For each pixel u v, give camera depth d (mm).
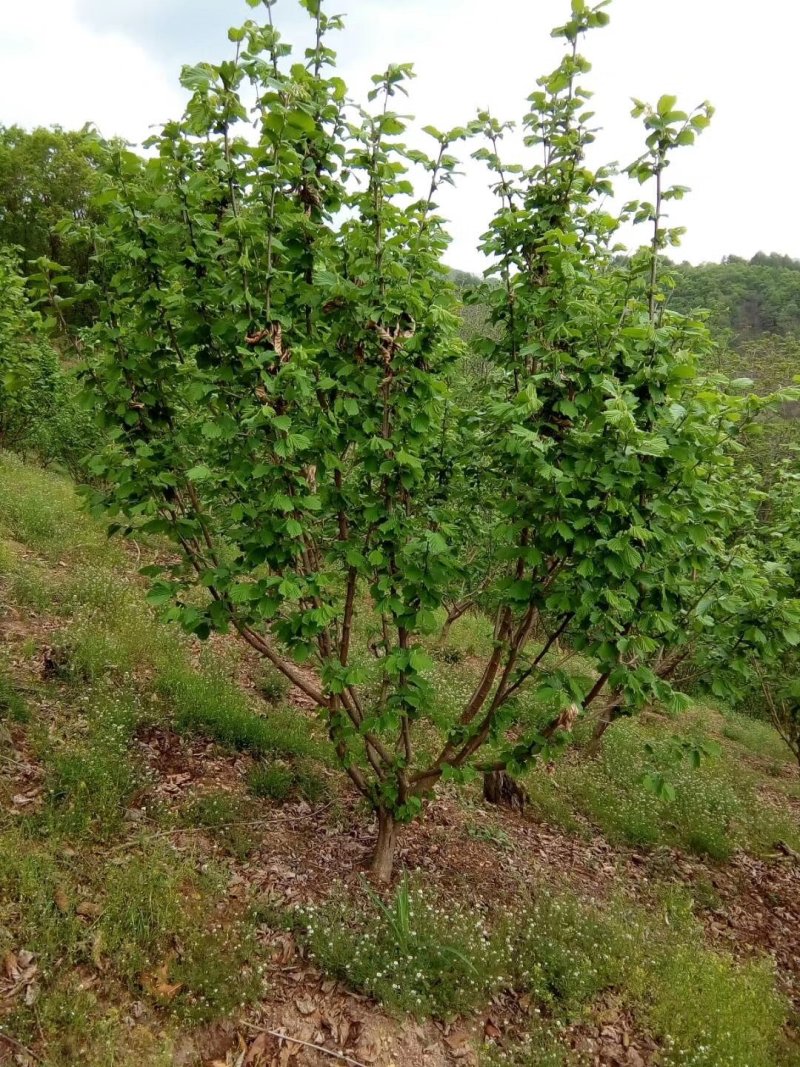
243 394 2992
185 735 4551
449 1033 3100
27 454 11188
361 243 3080
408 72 2953
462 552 4953
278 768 4523
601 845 5262
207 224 3008
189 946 2982
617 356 3152
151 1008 2709
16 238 25000
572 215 3436
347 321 3205
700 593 3832
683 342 3596
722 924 4719
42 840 3162
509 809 5348
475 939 3570
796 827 6766
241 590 2898
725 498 4430
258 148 2787
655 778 3525
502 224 3375
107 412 3289
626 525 3105
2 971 2568
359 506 3361
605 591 2938
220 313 3066
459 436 4094
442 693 6609
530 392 2793
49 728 3934
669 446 3018
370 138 2953
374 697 5598
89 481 10156
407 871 4035
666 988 3609
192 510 3457
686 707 3105
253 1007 2896
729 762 8203
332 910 3445
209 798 3951
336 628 3854
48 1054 2379
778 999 3906
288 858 3826
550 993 3420
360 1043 2891
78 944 2748
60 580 6082
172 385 3443
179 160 2949
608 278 3621
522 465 3082
